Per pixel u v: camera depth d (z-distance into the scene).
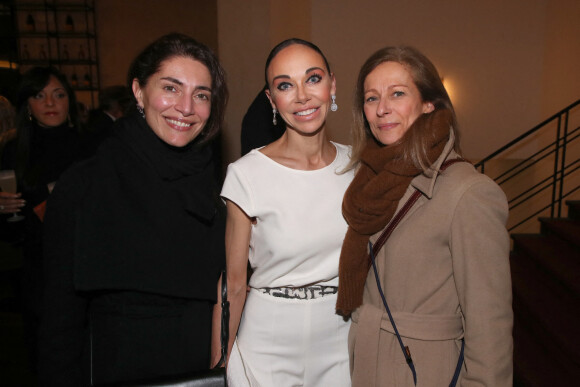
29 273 1.91
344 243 1.23
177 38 1.13
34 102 1.93
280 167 1.29
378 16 5.25
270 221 1.28
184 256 1.15
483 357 1.02
